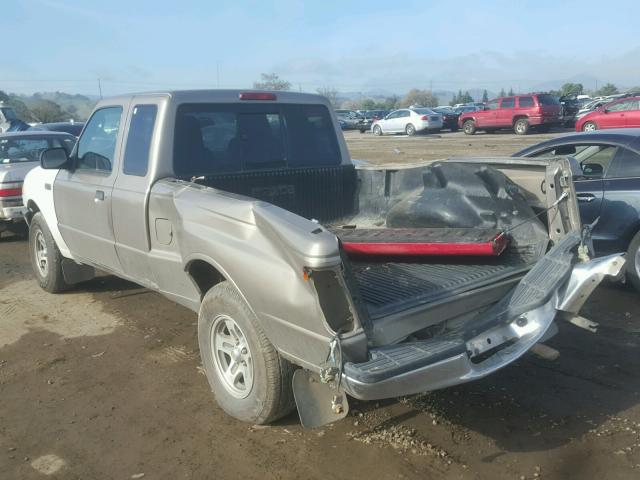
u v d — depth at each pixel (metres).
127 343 5.42
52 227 6.21
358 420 4.00
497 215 4.58
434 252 4.17
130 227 4.73
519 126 29.98
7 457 3.73
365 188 5.69
